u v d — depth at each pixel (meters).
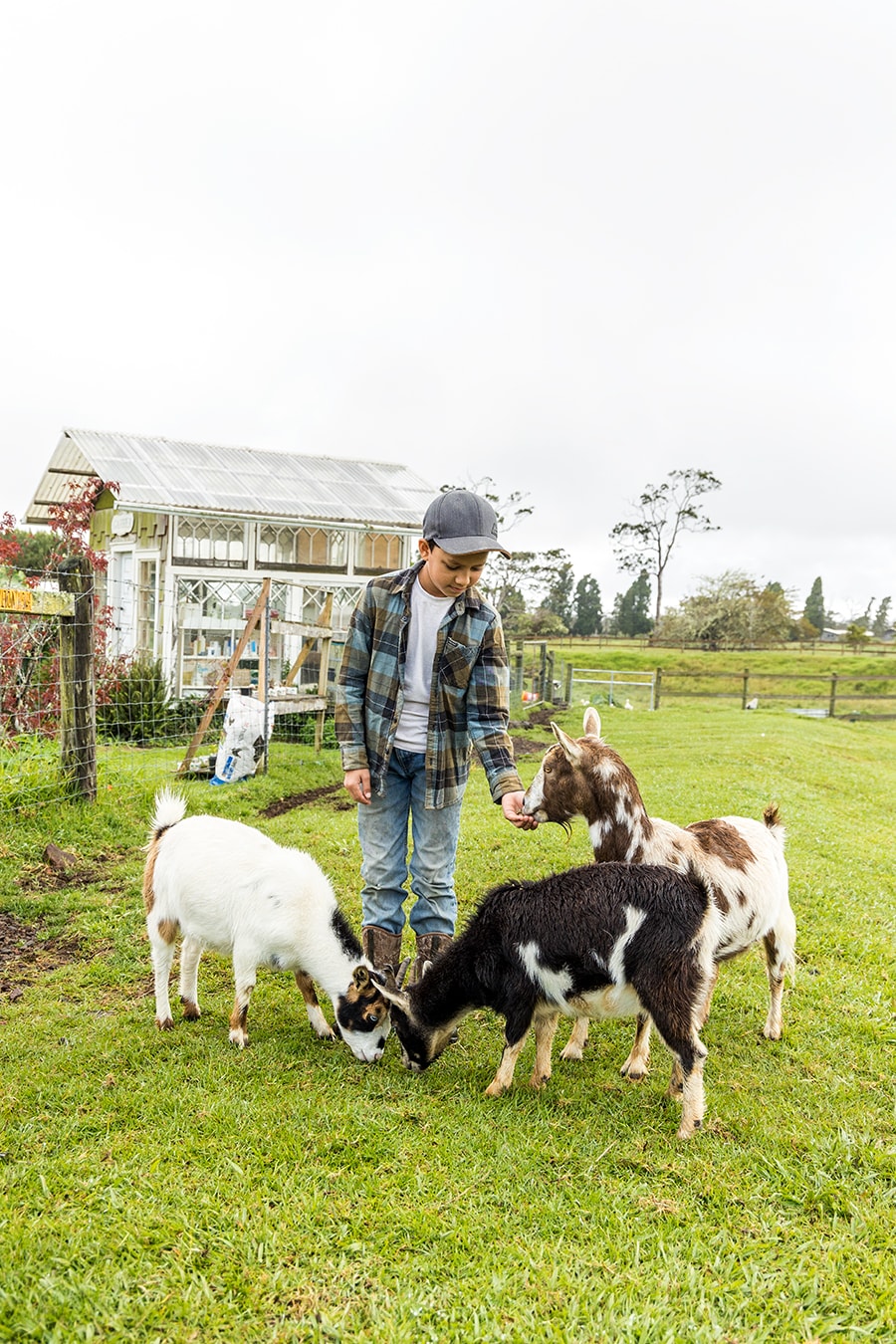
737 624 61.94
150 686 14.53
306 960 4.33
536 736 19.11
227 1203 3.00
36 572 9.90
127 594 20.47
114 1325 2.43
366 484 22.73
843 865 8.83
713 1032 4.86
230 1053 4.21
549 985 3.89
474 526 4.19
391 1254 2.81
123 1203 2.96
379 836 4.74
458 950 4.12
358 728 4.66
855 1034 4.93
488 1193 3.19
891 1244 3.01
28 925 5.85
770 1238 2.99
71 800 8.09
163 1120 3.53
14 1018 4.55
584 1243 2.94
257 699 11.45
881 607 106.50
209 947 4.49
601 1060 4.48
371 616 4.58
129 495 17.48
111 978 5.12
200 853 4.36
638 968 3.71
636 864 3.97
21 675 11.07
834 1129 3.81
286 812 9.73
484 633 4.55
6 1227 2.79
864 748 20.77
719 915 4.38
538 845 8.23
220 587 18.53
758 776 13.84
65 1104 3.64
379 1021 4.23
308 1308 2.56
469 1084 4.15
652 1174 3.39
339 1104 3.76
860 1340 2.56
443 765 4.61
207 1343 2.41
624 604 98.12
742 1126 3.78
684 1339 2.49
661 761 14.91
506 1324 2.51
